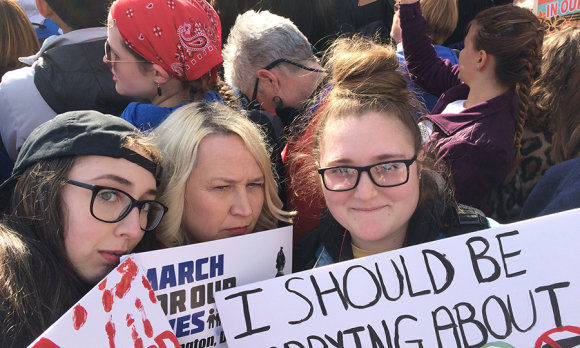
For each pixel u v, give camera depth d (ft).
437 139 6.60
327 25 9.31
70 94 6.86
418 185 4.56
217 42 6.23
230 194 5.05
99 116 4.20
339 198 4.32
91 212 3.85
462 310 4.05
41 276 3.75
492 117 6.42
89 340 3.38
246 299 4.09
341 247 4.95
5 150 7.73
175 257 4.22
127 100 7.13
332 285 4.12
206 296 4.42
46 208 3.85
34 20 11.91
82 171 3.90
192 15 5.73
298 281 4.13
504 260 4.09
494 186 6.37
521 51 6.38
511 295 4.04
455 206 4.78
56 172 3.89
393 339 4.03
